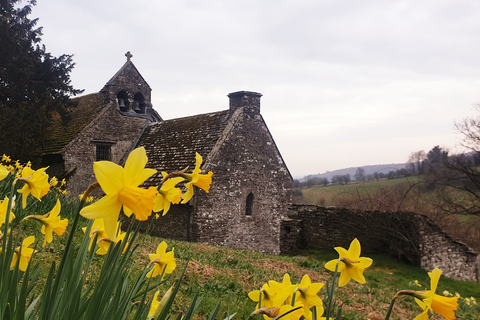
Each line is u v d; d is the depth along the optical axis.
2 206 1.82
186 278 7.46
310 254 19.95
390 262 17.41
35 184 1.76
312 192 40.47
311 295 1.58
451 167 26.36
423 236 17.34
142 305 1.71
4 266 1.55
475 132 25.98
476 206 25.17
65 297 1.55
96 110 21.34
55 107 18.89
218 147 17.70
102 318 1.57
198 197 16.72
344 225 19.55
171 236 17.23
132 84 22.34
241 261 10.83
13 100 19.70
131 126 22.02
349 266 1.67
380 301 10.16
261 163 19.64
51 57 20.70
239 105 19.36
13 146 16.05
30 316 1.77
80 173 19.59
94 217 1.07
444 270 18.38
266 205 19.72
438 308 1.44
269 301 1.64
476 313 11.61
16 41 19.94
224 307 6.22
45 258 5.68
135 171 1.12
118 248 1.58
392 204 23.23
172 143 19.94
